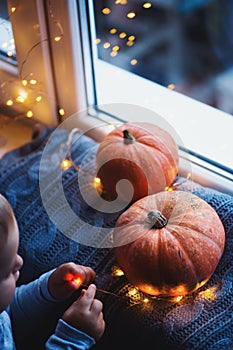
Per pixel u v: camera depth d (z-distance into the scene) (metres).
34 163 1.37
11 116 1.50
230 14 1.88
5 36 1.40
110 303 1.11
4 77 1.50
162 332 1.05
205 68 1.89
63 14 1.28
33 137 1.50
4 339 1.11
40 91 1.41
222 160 1.31
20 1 1.30
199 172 1.30
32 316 1.18
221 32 1.92
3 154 1.53
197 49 1.95
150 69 1.81
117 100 1.45
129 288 1.12
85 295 1.09
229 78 1.87
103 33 1.61
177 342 1.03
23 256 1.23
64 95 1.43
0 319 1.13
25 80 1.37
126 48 1.70
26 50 1.38
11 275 1.01
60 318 1.17
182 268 1.02
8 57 1.47
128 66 1.70
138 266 1.04
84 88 1.42
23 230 1.25
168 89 1.48
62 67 1.37
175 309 1.07
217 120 1.40
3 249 0.96
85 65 1.39
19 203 1.30
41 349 1.16
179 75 1.86
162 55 1.87
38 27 1.32
